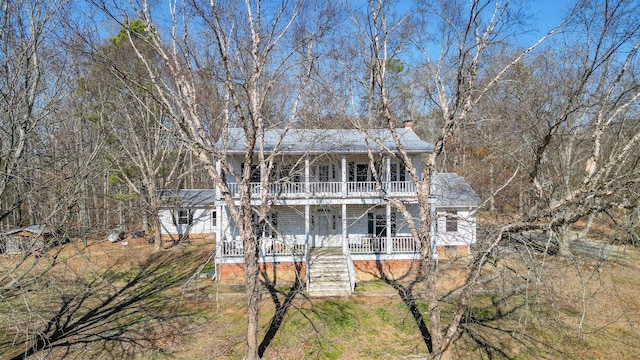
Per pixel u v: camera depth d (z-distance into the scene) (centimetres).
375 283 1770
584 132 1417
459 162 2628
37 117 1155
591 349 1209
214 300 1611
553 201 995
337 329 1354
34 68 1132
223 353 1200
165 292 1745
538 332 1298
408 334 1322
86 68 1519
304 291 1659
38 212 1092
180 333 1323
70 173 1230
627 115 1134
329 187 1917
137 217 2892
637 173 794
